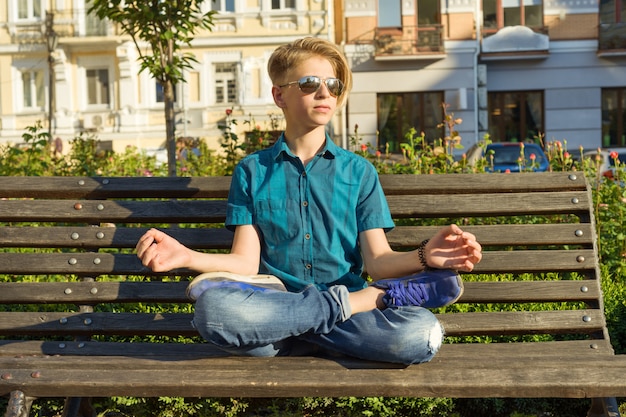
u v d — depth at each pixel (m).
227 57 33.59
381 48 32.19
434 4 32.50
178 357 3.41
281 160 3.66
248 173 3.69
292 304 3.22
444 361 3.30
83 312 3.97
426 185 4.10
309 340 3.36
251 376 3.11
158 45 9.98
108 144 34.47
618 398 4.88
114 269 4.06
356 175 3.66
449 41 32.41
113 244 4.12
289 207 3.60
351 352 3.29
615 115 33.31
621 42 32.56
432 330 3.22
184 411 4.73
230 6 33.62
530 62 33.25
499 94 33.50
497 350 3.63
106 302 4.02
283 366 3.23
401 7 32.44
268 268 3.62
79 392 3.11
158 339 4.73
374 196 3.65
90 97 34.84
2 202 4.17
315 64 3.65
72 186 4.22
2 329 3.95
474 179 4.10
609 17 32.88
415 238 4.07
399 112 32.78
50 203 4.18
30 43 34.81
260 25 33.50
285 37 33.41
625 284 5.74
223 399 4.77
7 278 5.64
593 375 3.09
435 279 3.35
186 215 4.14
